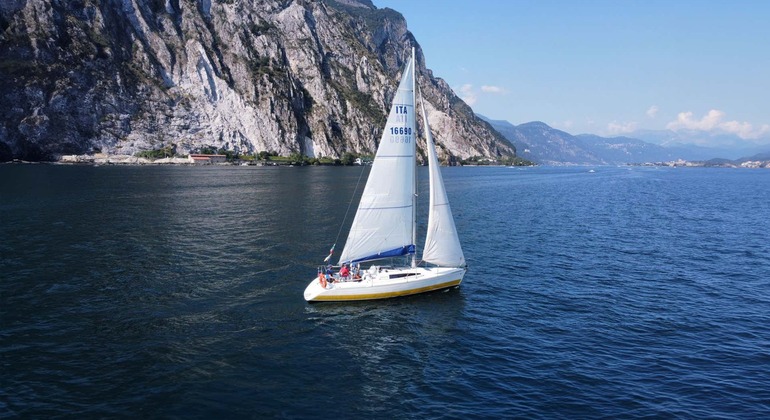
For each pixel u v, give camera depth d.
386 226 34.00
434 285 34.84
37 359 23.48
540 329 29.27
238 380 22.17
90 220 59.41
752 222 73.38
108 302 31.34
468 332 28.62
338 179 141.50
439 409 20.50
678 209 89.50
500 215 77.44
